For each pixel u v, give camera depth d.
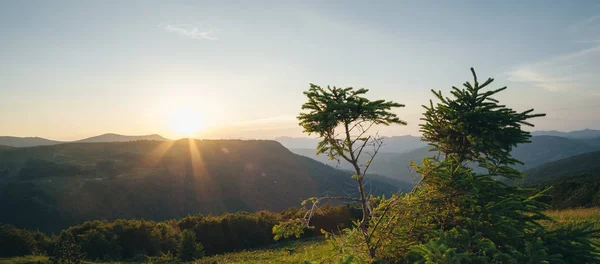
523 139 7.27
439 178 6.81
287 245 34.56
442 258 5.07
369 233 7.04
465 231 5.97
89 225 38.31
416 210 6.59
